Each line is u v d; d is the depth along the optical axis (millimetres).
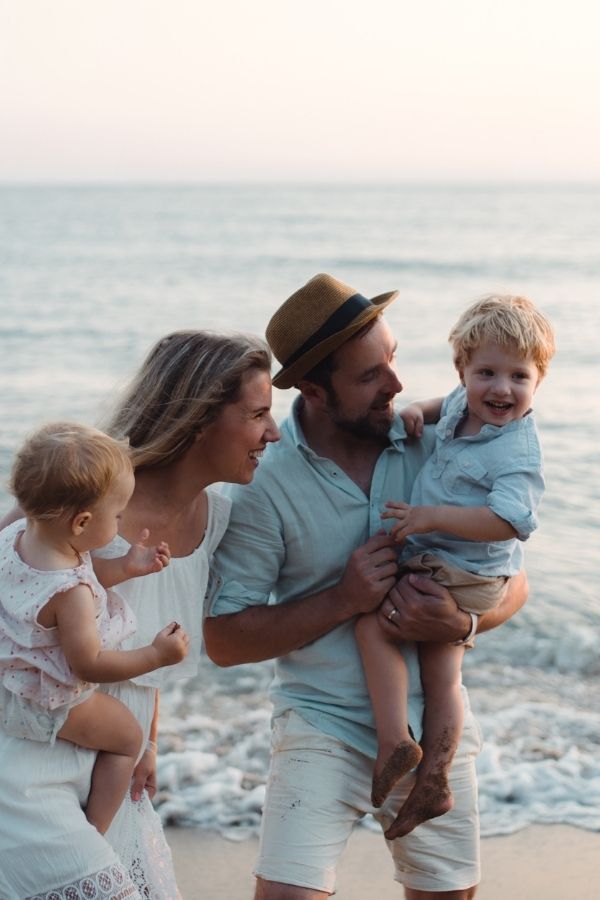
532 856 4023
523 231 51281
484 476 2994
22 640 2314
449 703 2959
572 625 6578
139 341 19594
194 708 5430
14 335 20266
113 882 2377
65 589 2289
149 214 75500
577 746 4996
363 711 2945
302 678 2990
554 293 26422
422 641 2994
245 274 33250
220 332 2746
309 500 2949
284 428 3016
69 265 35906
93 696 2463
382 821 3059
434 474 3068
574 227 54062
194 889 3822
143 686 2631
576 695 5699
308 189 173875
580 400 12984
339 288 2885
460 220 61969
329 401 2914
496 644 6375
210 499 2844
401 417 3109
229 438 2648
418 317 21953
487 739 5066
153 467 2693
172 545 2736
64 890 2348
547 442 10977
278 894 2795
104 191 162625
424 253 39125
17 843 2348
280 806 2877
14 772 2369
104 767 2504
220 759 4812
